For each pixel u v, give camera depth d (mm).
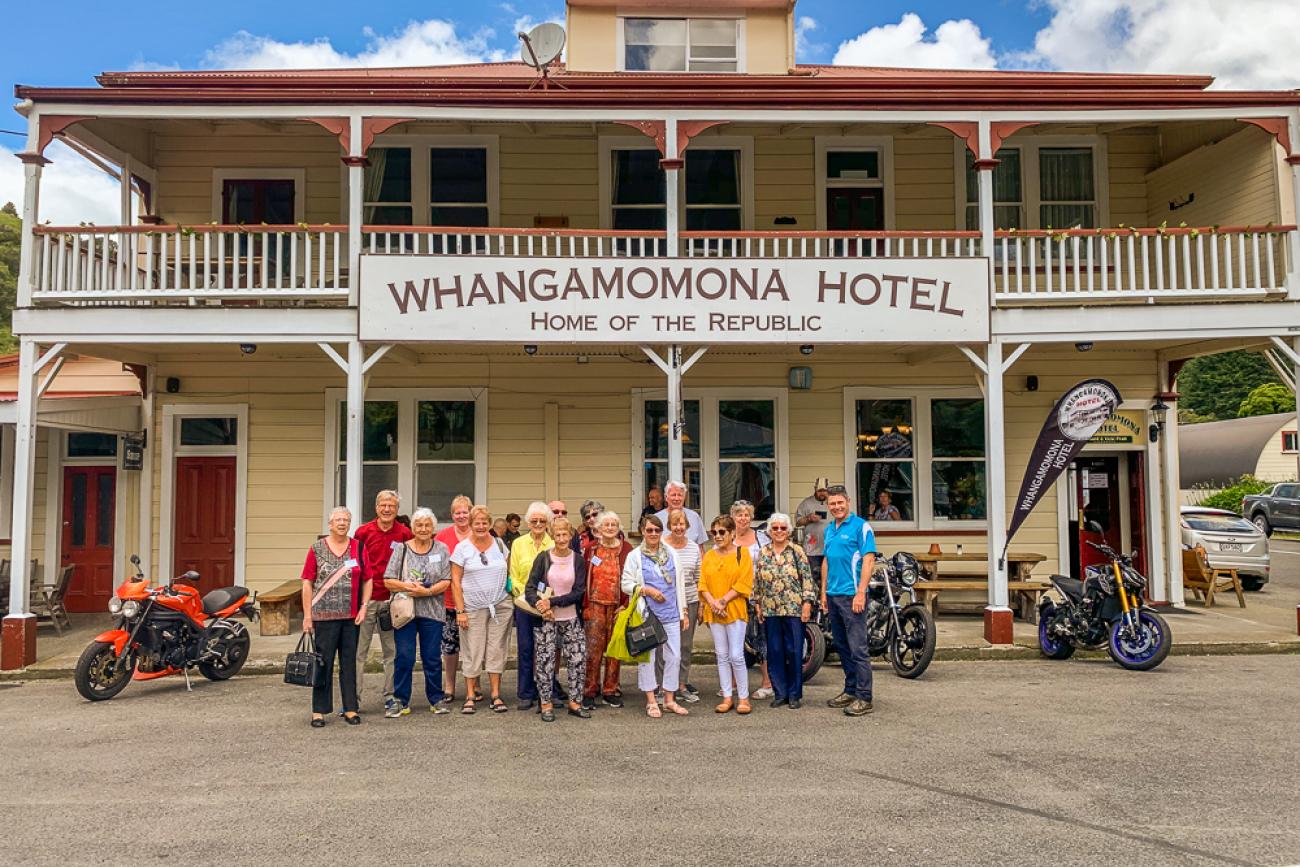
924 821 4848
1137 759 5914
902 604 8977
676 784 5477
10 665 9031
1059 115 10141
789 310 10055
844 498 7348
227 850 4543
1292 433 32750
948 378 12727
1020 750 6125
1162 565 12820
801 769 5746
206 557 12250
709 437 12578
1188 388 55562
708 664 9383
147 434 12141
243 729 6852
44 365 9609
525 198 12508
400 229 9953
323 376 12359
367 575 7016
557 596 7051
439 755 6121
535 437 12484
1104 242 10312
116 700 7906
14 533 9305
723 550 7355
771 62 14164
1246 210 11102
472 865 4340
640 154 12688
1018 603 11836
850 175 12703
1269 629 10703
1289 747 6172
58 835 4754
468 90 9844
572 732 6664
